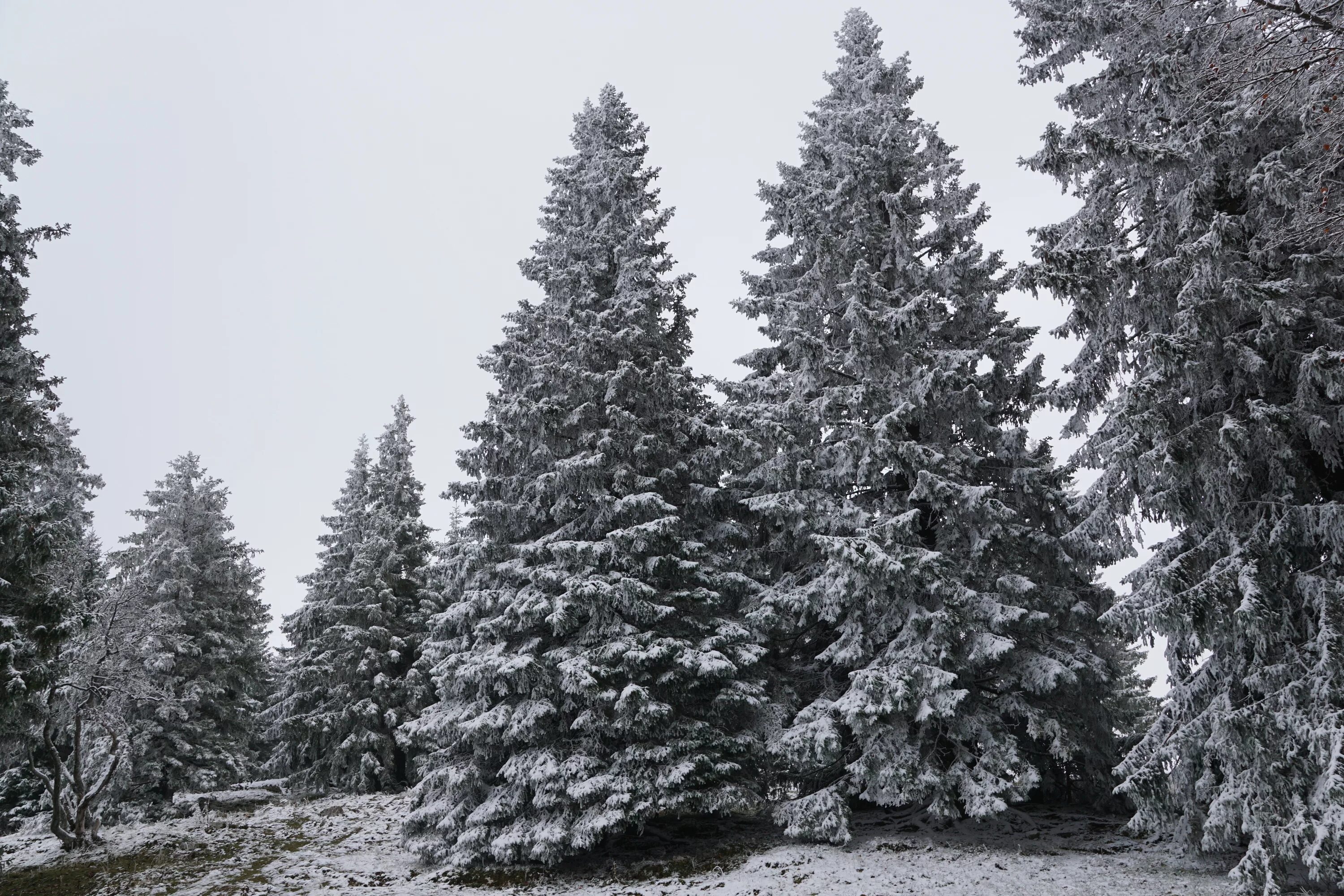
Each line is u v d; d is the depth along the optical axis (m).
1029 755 16.08
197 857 16.97
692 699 16.00
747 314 18.75
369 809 22.20
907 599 15.25
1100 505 13.03
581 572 15.66
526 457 17.45
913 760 14.03
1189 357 10.98
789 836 15.23
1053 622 15.46
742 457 17.56
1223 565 10.91
